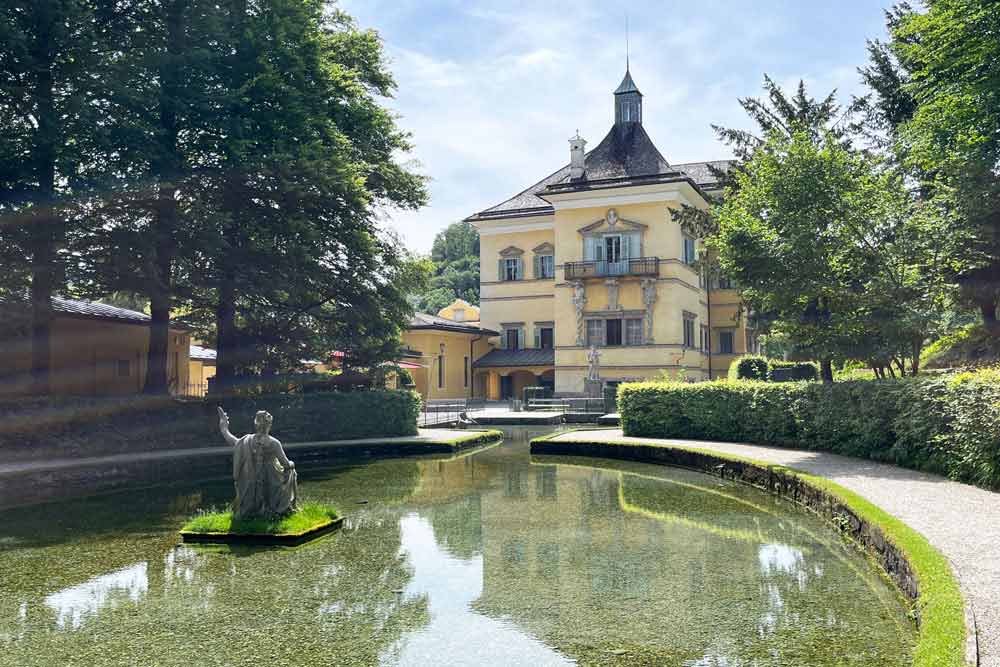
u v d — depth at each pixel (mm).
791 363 32250
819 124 30141
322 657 5500
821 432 16156
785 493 12523
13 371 23656
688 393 20234
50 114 17219
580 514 11406
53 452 17203
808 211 17328
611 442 19234
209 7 20062
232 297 22312
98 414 18734
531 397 38656
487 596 7039
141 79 18922
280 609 6723
